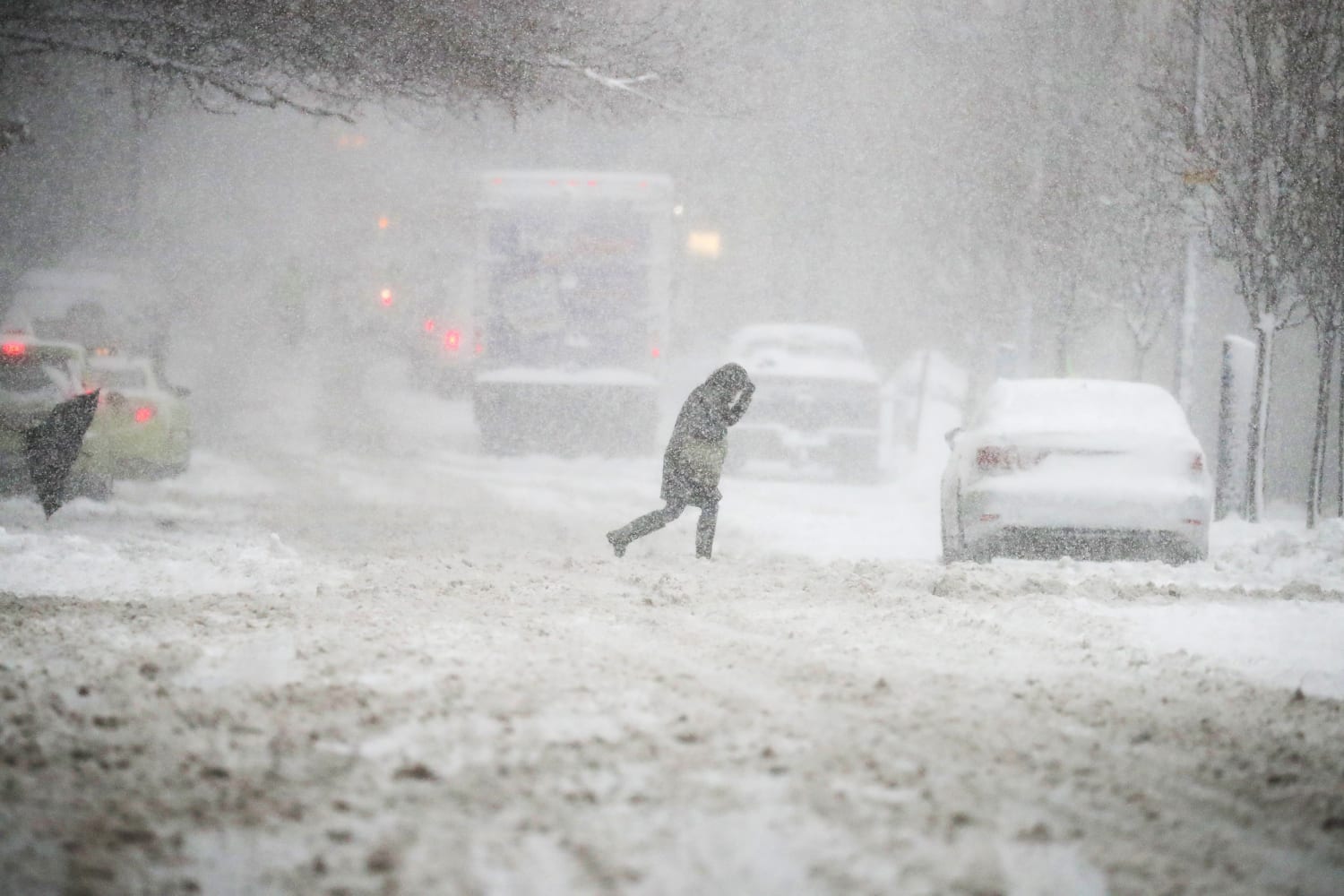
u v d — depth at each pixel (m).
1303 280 53.75
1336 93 51.56
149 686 20.45
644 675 22.00
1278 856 14.32
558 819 14.41
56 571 35.00
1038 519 39.72
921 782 16.08
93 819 14.12
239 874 12.87
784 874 12.97
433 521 54.31
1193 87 55.50
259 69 49.06
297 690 20.19
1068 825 14.82
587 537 51.88
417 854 13.36
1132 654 25.34
